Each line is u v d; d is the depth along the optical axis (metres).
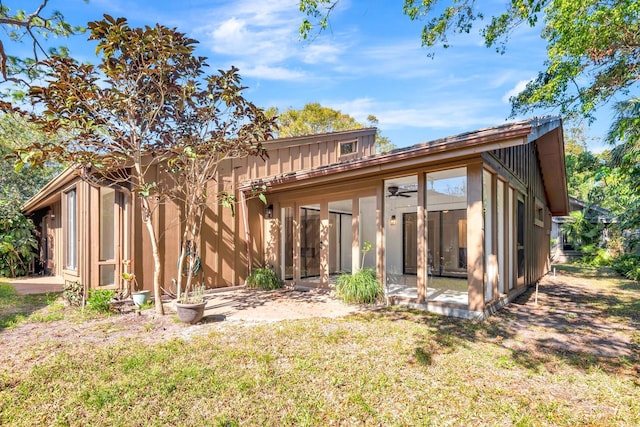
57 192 9.20
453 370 3.55
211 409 2.79
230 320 5.39
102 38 4.98
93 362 3.67
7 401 2.90
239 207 8.45
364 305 6.41
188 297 6.03
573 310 6.29
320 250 7.93
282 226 8.67
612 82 8.34
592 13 7.20
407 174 6.35
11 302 7.09
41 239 14.25
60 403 2.88
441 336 4.57
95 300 5.80
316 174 6.87
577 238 16.77
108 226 6.88
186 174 6.20
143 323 5.22
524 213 8.70
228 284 8.13
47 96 4.99
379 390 3.10
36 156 4.93
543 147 9.75
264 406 2.83
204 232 7.75
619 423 2.66
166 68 5.25
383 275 6.75
